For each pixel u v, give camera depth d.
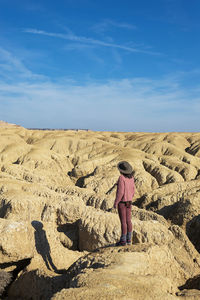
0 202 13.90
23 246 8.59
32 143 87.19
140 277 5.09
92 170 36.31
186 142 86.00
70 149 78.06
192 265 8.34
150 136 98.44
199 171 36.84
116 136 110.19
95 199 18.03
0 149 62.38
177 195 18.02
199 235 13.48
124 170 6.66
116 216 10.62
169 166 38.19
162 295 4.47
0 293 8.10
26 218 12.70
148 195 20.70
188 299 5.01
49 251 9.14
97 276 4.96
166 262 6.62
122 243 6.87
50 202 13.05
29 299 7.59
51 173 32.75
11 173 28.61
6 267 8.79
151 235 9.36
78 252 9.85
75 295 4.26
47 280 7.37
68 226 12.18
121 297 4.23
